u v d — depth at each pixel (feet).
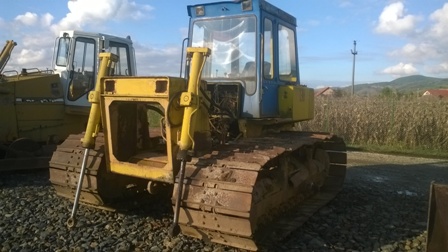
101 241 14.65
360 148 42.11
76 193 15.25
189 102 13.23
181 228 13.57
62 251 13.79
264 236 15.02
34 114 27.43
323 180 22.58
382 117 44.80
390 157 36.78
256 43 17.42
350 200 21.66
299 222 16.76
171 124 13.61
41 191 21.63
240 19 17.89
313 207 19.16
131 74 31.17
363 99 50.93
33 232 15.57
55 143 28.30
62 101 28.55
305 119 21.59
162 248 14.07
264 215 15.61
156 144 17.26
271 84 18.48
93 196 16.83
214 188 12.76
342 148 23.52
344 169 23.53
